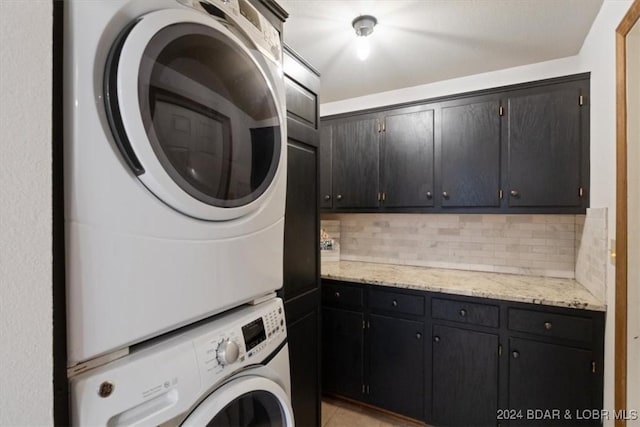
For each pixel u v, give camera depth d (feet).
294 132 4.54
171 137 2.01
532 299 5.58
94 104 1.65
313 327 5.03
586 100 5.95
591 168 5.82
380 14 5.11
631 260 4.20
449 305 6.32
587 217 5.98
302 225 4.77
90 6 1.65
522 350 5.71
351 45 6.06
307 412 4.83
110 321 1.74
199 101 2.24
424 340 6.56
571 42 5.91
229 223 2.52
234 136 2.57
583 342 5.27
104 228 1.70
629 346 4.20
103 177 1.69
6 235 1.37
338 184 8.64
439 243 8.41
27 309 1.43
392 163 7.91
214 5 2.47
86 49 1.63
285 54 4.35
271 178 3.03
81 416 1.64
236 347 2.49
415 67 6.94
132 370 1.85
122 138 1.76
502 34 5.65
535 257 7.33
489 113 6.82
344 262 9.40
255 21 2.99
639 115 4.12
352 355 7.32
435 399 6.45
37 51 1.47
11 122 1.38
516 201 6.57
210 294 2.35
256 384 2.65
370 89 8.18
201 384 2.19
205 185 2.26
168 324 2.05
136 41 1.80
